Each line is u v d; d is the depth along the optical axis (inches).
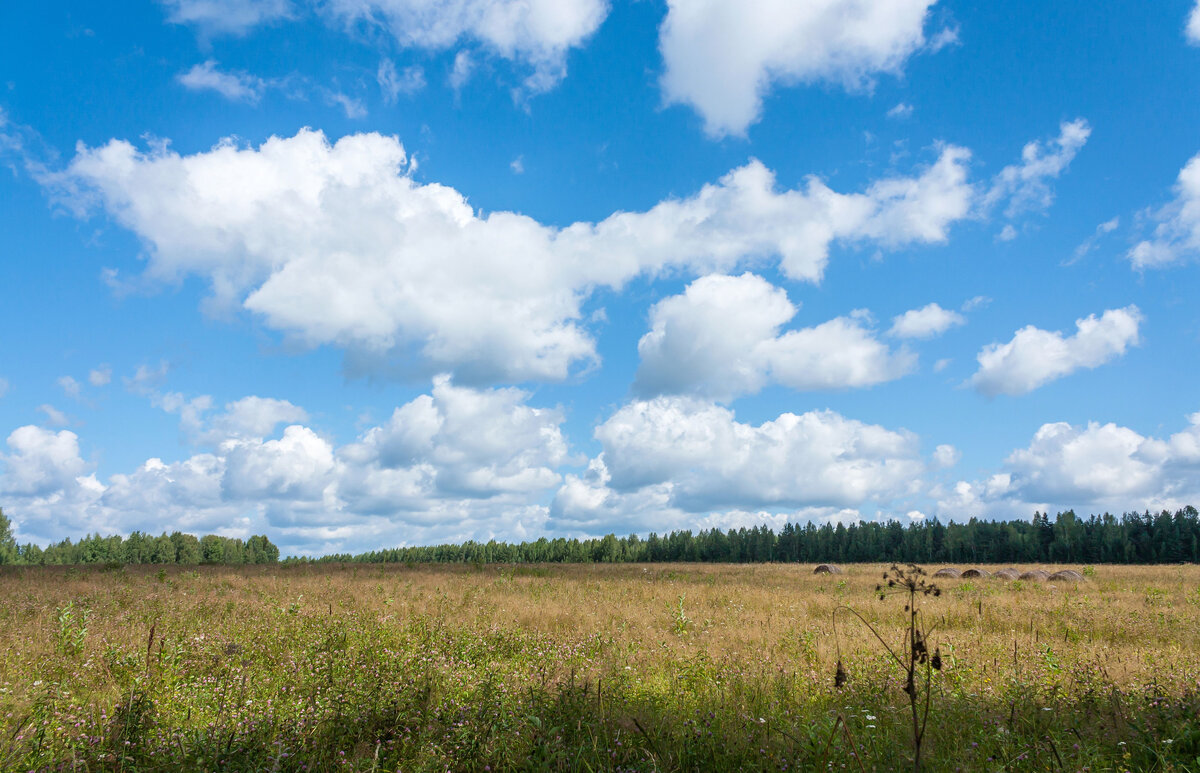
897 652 342.0
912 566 167.0
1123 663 308.5
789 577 1194.0
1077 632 459.2
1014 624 495.2
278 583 809.5
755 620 521.0
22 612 462.9
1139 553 3710.6
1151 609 583.2
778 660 339.6
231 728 183.5
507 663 315.3
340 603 575.5
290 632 380.8
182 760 162.7
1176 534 3654.0
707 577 1182.3
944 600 655.8
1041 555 3946.9
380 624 415.2
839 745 187.0
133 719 185.0
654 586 872.3
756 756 185.3
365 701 220.5
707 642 411.5
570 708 219.9
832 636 413.7
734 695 251.3
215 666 282.8
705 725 205.6
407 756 184.9
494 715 205.9
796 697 255.3
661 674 290.4
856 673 294.8
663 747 192.1
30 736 172.1
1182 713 216.1
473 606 574.9
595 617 522.0
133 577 893.2
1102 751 187.3
